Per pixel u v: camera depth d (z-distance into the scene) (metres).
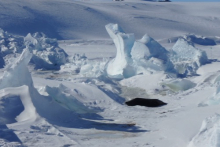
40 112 11.12
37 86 15.86
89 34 77.00
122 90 18.83
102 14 91.69
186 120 11.48
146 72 21.75
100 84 19.36
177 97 16.34
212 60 26.25
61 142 9.33
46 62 28.70
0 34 29.86
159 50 22.80
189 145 8.41
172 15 103.88
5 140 9.01
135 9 111.06
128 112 13.69
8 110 10.72
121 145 9.38
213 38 63.62
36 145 8.93
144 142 9.66
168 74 20.64
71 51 41.75
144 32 82.12
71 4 94.00
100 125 11.68
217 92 14.12
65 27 78.75
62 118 11.88
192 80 20.02
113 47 50.25
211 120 8.77
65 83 17.23
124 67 22.34
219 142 7.48
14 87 11.63
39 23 76.50
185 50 25.75
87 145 9.30
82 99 14.95
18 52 27.88
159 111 13.88
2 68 25.03
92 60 30.44
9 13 77.44
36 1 90.94
